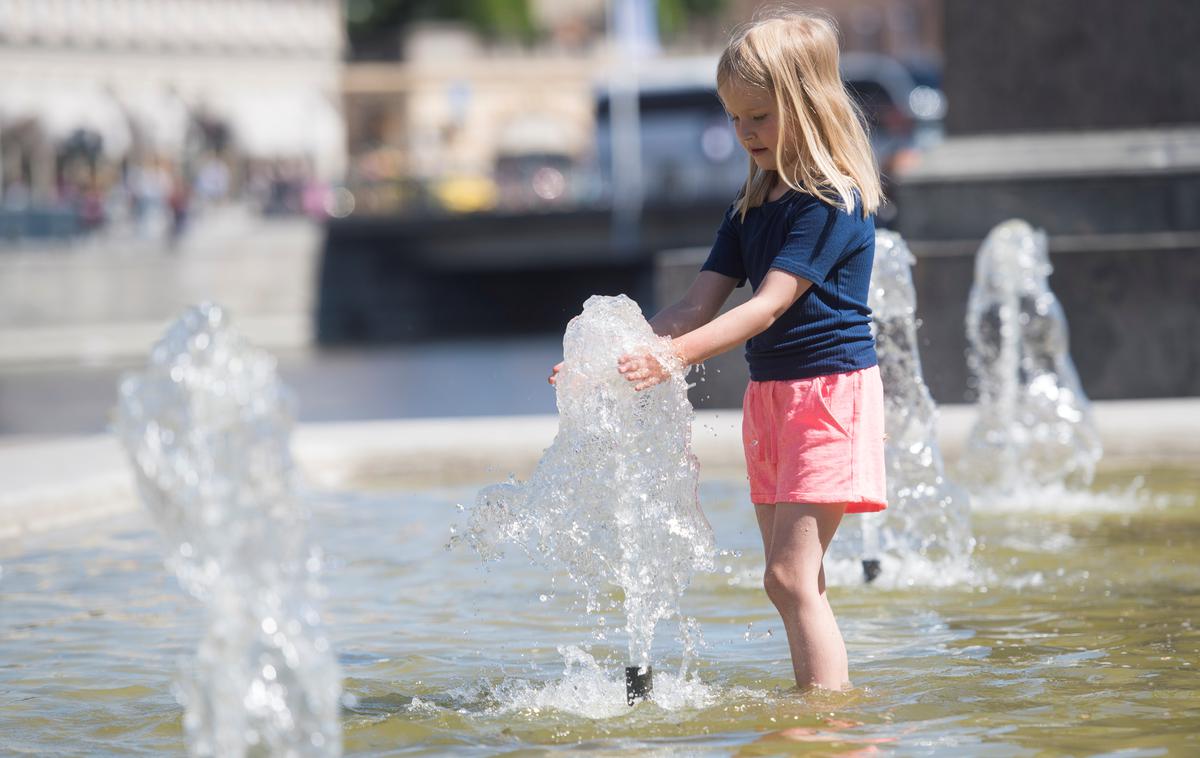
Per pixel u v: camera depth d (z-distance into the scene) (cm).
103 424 2700
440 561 845
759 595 723
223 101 8156
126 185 7081
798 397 517
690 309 550
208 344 370
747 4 9662
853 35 9469
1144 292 1648
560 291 6894
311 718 360
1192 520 924
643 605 518
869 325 531
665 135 5719
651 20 5994
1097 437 1059
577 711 505
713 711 497
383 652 612
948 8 1755
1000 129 1752
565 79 8819
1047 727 467
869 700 505
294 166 8375
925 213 1752
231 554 363
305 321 5925
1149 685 521
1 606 752
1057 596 696
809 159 529
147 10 7862
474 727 486
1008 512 974
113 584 812
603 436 509
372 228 6059
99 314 5469
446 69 8694
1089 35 1727
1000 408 1077
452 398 2970
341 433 1505
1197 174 1706
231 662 360
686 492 518
